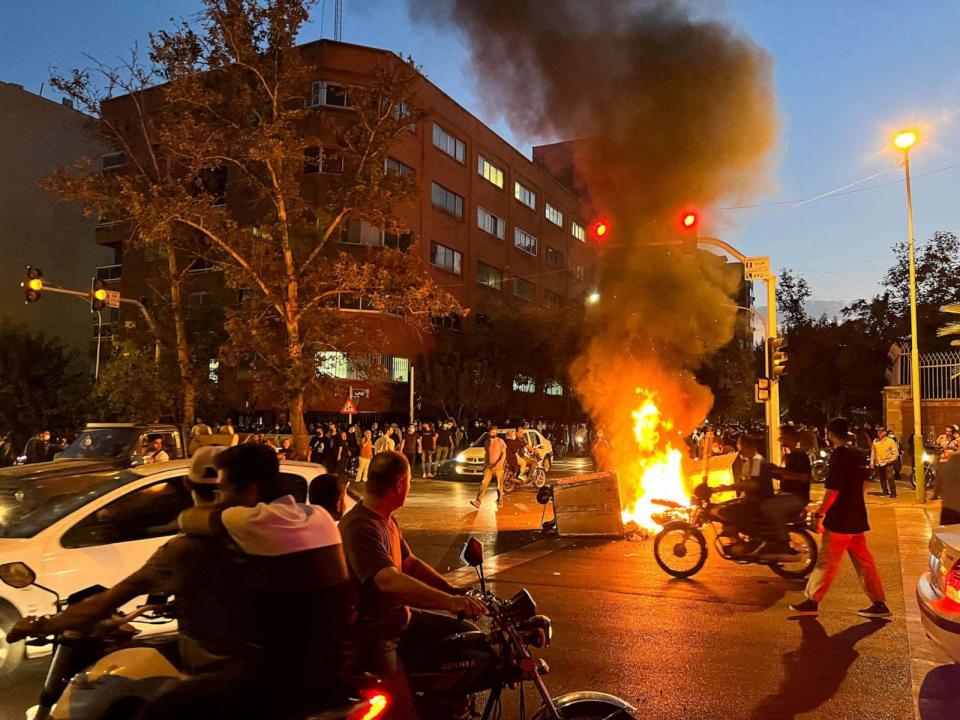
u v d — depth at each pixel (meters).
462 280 40.44
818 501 17.48
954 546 5.16
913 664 5.68
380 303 19.38
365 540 3.18
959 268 37.81
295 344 18.91
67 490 6.29
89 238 46.03
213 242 21.27
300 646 2.44
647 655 5.89
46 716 3.11
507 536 12.12
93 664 2.84
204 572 2.49
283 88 19.30
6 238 42.22
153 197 18.52
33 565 5.20
